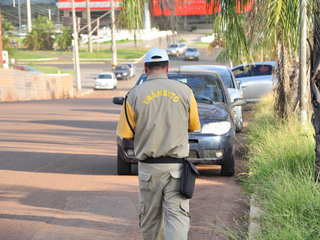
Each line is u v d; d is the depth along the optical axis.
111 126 24.91
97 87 72.50
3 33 115.00
